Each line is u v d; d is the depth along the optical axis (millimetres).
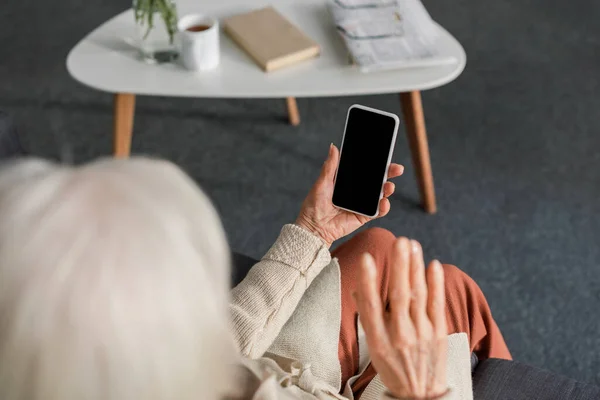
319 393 849
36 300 407
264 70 1678
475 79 2510
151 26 1656
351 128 1009
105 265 416
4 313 412
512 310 1761
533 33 2740
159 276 428
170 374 439
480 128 2305
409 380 664
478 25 2779
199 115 2311
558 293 1801
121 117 1831
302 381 855
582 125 2326
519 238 1939
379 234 1165
